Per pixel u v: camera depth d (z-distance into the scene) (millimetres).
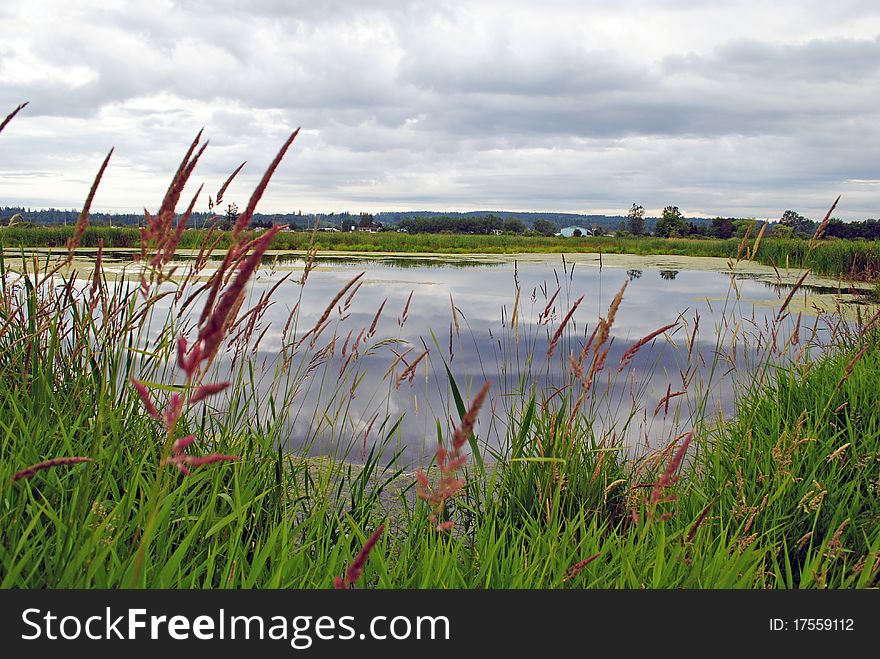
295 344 3049
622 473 3223
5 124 1739
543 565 2264
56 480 2066
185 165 1632
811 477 3029
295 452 3619
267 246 1034
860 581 2244
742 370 4719
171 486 2338
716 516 2844
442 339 7336
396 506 3254
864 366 4602
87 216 1734
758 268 23031
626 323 8812
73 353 2719
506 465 3178
